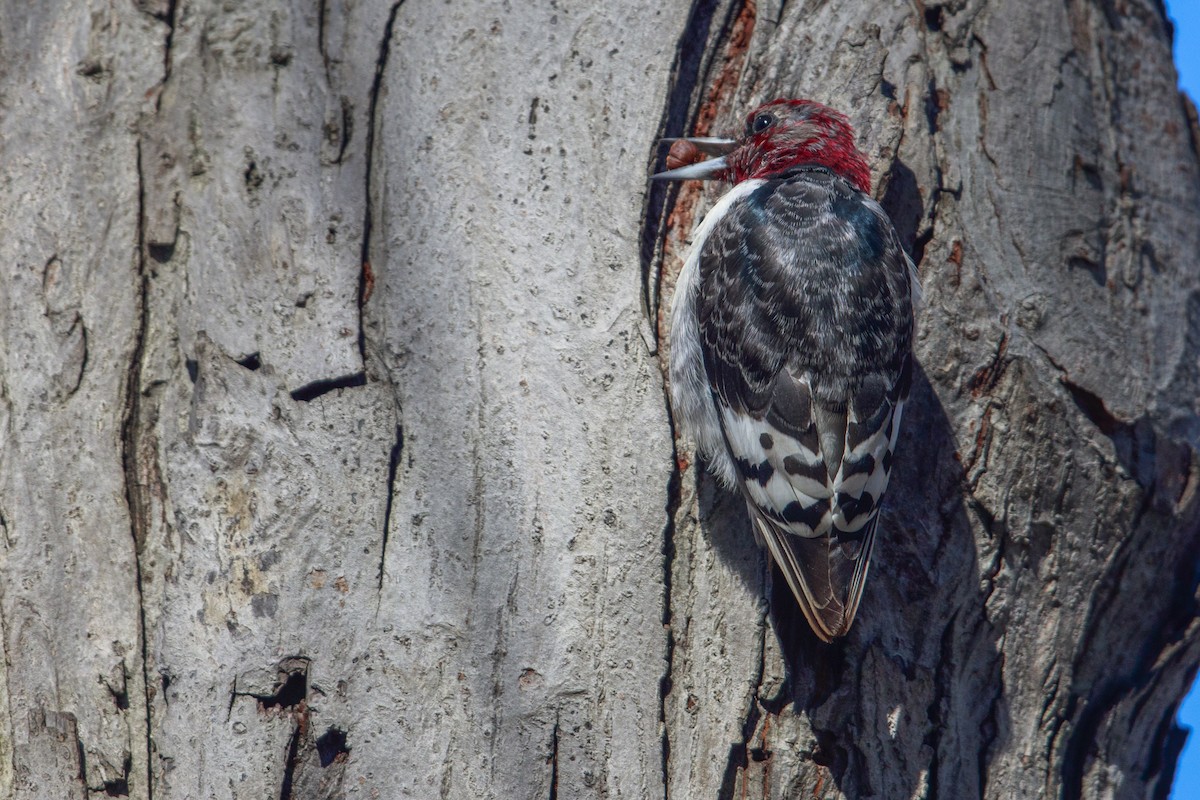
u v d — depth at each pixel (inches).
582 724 255.8
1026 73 314.7
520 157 280.7
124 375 269.1
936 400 296.2
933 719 282.2
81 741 258.5
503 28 285.4
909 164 305.7
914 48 310.2
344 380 266.2
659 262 302.8
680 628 270.1
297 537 257.6
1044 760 293.9
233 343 265.6
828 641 257.8
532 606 259.4
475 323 272.2
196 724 250.4
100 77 280.1
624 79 288.7
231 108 276.5
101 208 275.1
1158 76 341.7
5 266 276.2
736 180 328.5
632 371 272.8
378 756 251.1
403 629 256.5
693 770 261.6
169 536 263.1
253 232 271.3
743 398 294.5
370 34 282.5
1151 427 303.6
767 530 278.2
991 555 292.5
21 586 265.9
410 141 279.6
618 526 265.6
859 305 293.9
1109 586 303.9
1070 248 307.7
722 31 311.7
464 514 263.6
